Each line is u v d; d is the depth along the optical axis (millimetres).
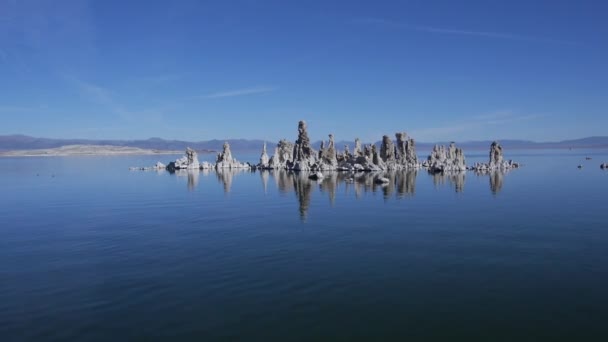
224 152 172375
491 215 45312
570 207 50750
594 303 20297
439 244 32156
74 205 58688
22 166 193125
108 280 24609
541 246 31281
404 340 16859
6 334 17906
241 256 29141
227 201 60219
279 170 151000
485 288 22469
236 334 17422
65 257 30047
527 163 179000
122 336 17500
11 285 24062
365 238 34406
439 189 74500
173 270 26250
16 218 48094
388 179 99188
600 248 30547
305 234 36219
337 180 98938
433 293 21781
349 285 23031
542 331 17516
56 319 19312
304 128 154875
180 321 18766
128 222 43844
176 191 76062
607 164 142250
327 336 17188
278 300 20984
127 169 162000
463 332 17484
